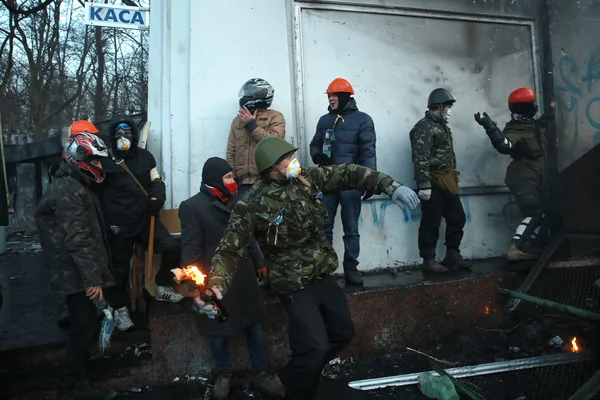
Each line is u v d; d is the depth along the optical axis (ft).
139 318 14.70
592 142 18.26
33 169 41.78
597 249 14.87
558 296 14.38
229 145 15.23
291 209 9.61
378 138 17.97
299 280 9.75
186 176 16.05
